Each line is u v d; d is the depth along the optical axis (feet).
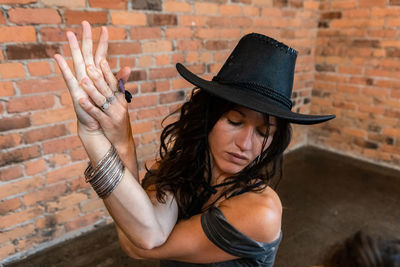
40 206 5.97
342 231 6.97
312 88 11.50
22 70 5.11
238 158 2.11
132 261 6.08
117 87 1.93
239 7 8.13
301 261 6.10
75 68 1.81
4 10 4.73
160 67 6.98
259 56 2.06
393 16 8.95
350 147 10.99
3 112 5.11
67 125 5.88
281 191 8.67
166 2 6.64
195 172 2.45
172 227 2.34
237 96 1.89
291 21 9.72
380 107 9.90
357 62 10.09
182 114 2.55
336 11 10.12
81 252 6.23
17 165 5.49
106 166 1.89
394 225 7.16
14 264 5.82
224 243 2.05
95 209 6.82
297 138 11.70
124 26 6.14
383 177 9.53
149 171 2.81
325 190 8.75
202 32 7.54
